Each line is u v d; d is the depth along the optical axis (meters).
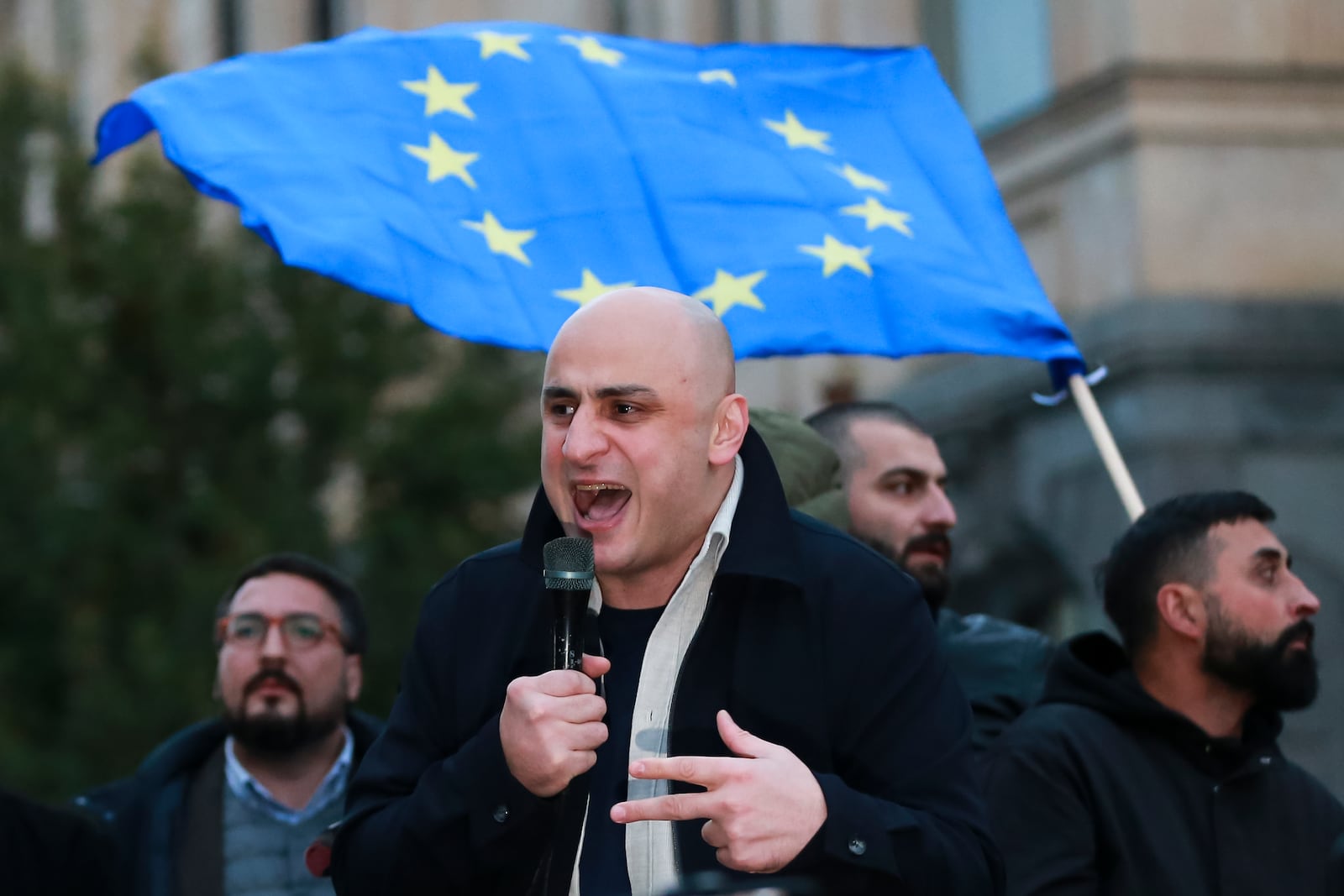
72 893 5.02
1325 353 11.92
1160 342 11.76
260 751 5.44
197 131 4.61
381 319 15.10
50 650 13.85
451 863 3.19
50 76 15.92
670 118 5.05
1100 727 4.34
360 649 5.64
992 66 13.47
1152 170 12.10
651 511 3.20
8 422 13.80
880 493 5.29
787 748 3.29
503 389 15.23
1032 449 12.57
